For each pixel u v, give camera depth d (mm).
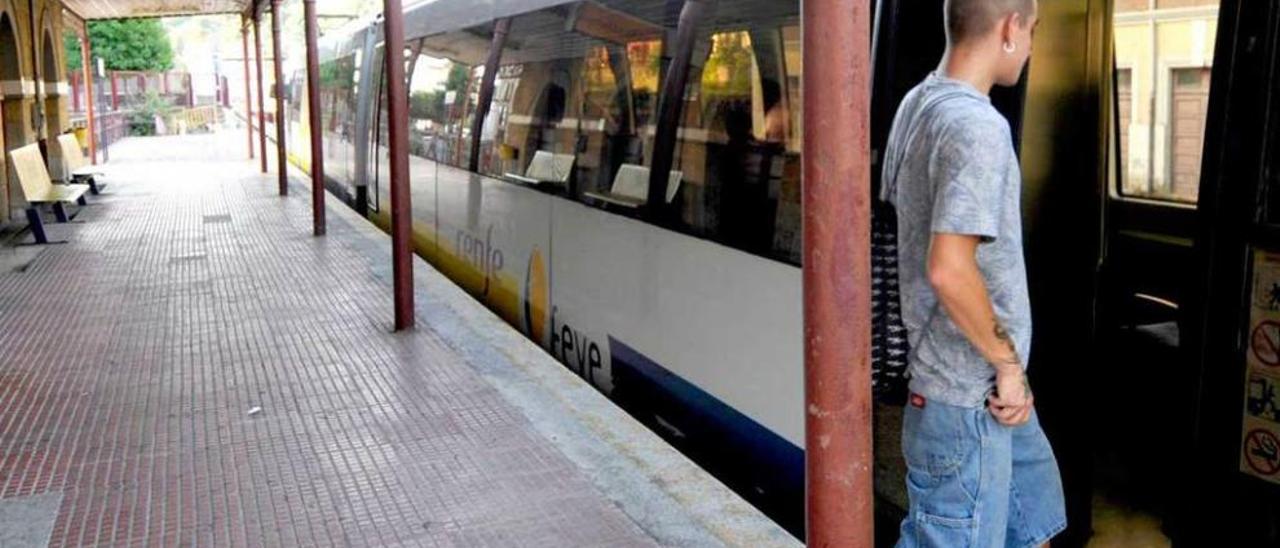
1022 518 3127
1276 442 3051
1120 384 4738
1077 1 3896
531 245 8156
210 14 25219
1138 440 4672
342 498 4434
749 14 5273
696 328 5719
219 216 14008
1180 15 4277
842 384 2605
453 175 10320
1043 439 3143
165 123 44844
